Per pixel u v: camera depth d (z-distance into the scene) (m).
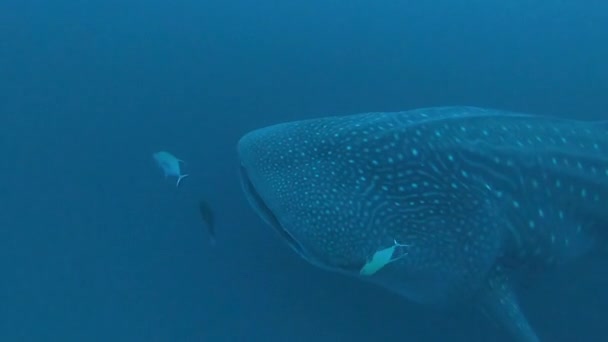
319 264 3.72
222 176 5.47
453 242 3.80
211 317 5.02
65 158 5.58
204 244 5.22
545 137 4.34
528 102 6.87
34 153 5.59
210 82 6.36
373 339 5.00
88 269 5.14
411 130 3.99
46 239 5.21
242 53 6.74
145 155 5.62
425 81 6.87
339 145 3.94
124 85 6.19
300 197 3.72
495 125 4.23
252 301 5.08
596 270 4.86
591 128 4.61
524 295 5.03
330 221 3.66
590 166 4.37
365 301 5.10
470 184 3.92
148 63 6.45
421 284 3.86
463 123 4.16
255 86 6.41
